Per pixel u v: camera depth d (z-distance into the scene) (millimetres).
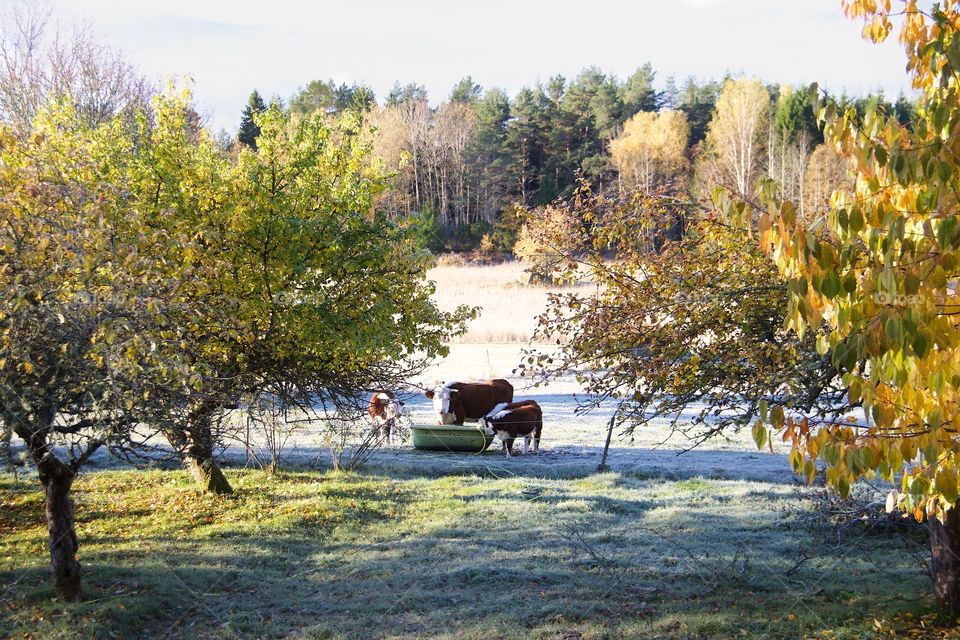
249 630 9570
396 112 91312
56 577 10008
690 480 18375
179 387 9102
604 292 9984
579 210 10008
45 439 8789
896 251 4543
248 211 12820
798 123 64938
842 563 11898
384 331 13406
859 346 4613
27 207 8227
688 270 9172
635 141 69875
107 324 7707
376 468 19891
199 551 12656
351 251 13359
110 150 12633
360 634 9445
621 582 11180
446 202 86125
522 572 11727
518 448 23031
